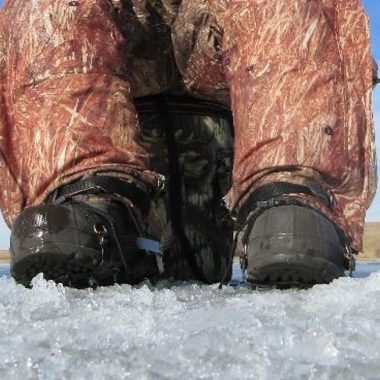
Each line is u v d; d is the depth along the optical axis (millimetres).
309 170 1692
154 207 1985
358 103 1870
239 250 1747
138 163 1783
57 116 1775
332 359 779
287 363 762
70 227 1558
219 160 2336
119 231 1648
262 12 1834
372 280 1361
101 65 1834
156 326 964
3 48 1978
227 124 2383
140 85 2295
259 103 1765
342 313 1047
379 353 813
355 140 1839
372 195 1896
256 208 1624
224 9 2018
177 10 2188
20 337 906
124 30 2156
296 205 1593
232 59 1885
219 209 2311
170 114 2328
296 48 1795
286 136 1705
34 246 1535
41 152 1770
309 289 1451
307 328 926
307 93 1759
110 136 1778
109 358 792
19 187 1878
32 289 1398
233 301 1226
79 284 1621
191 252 2266
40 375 739
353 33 1901
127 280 1708
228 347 830
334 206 1707
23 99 1851
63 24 1831
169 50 2277
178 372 740
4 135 1914
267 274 1545
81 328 955
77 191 1694
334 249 1561
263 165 1696
